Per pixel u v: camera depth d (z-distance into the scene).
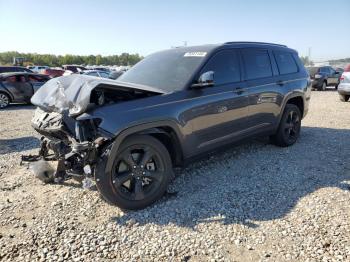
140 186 3.71
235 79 4.91
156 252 2.94
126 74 5.06
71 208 3.74
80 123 3.42
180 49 5.17
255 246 3.00
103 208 3.73
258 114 5.30
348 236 3.09
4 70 23.08
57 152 3.66
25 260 2.84
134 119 3.56
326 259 2.78
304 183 4.37
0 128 8.74
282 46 6.30
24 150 6.25
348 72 13.06
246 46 5.31
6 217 3.56
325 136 7.06
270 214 3.55
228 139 4.80
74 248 3.01
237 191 4.15
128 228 3.33
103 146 3.48
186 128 4.09
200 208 3.72
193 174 4.74
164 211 3.67
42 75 15.01
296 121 6.30
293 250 2.91
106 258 2.88
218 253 2.91
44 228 3.33
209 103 4.37
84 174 3.45
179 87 4.18
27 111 12.70
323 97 16.31
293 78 6.14
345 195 3.96
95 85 3.46
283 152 5.80
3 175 4.83
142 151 3.77
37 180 4.57
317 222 3.35
